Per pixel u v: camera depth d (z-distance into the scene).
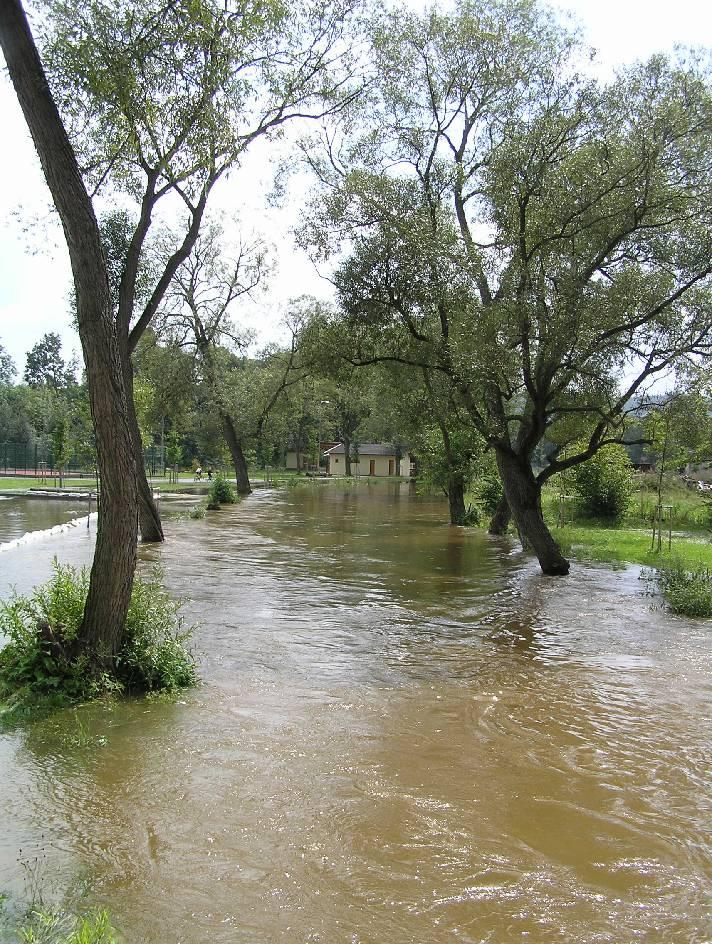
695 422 14.65
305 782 5.17
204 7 7.64
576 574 15.15
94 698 6.67
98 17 7.79
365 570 15.27
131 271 14.68
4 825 4.46
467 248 14.33
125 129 8.36
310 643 9.16
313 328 18.45
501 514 23.00
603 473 26.58
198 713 6.51
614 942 3.51
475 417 15.01
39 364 120.62
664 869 4.18
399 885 3.95
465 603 12.02
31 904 3.62
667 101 12.89
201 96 8.41
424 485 29.64
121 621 7.07
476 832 4.54
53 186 6.53
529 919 3.68
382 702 6.99
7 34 6.32
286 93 10.27
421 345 15.35
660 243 14.05
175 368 36.62
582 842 4.46
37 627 6.93
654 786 5.27
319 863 4.13
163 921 3.55
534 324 13.36
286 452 93.06
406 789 5.12
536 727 6.44
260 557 16.88
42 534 18.92
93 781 5.09
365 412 77.81
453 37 16.00
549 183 13.31
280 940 3.45
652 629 10.35
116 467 6.85
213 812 4.68
